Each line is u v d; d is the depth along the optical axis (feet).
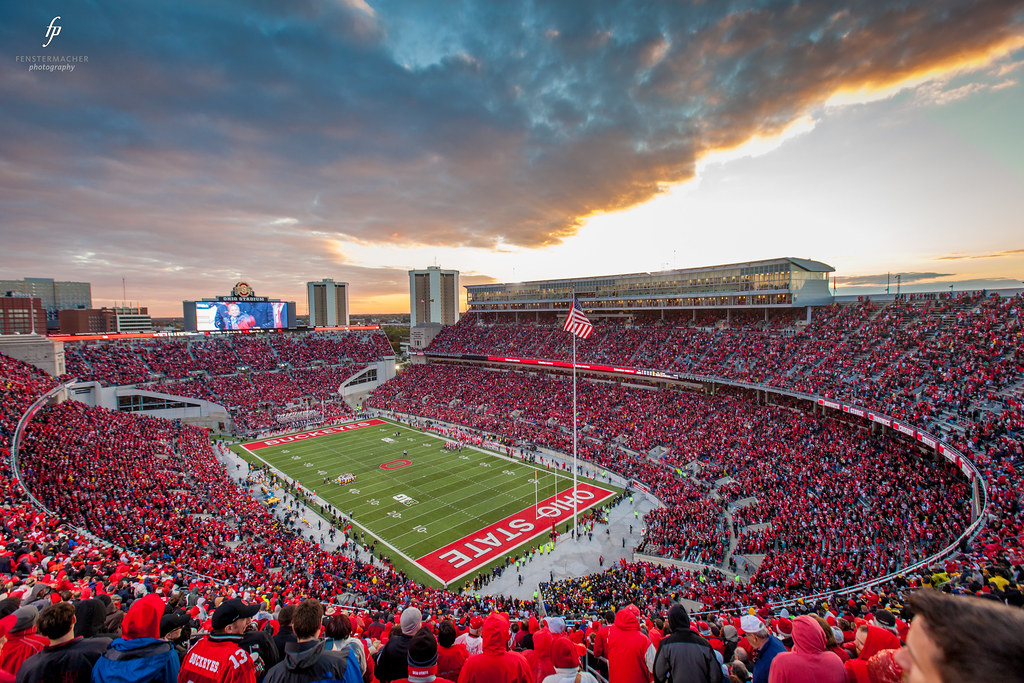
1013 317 152.87
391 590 109.19
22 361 198.18
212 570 100.78
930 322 174.81
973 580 59.16
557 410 250.78
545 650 31.35
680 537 129.59
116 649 20.94
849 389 163.53
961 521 98.32
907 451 140.46
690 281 264.11
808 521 118.32
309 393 312.50
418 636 23.90
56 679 20.65
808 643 20.67
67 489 122.42
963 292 177.06
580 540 141.59
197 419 267.80
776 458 157.48
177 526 121.49
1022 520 80.07
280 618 29.66
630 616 28.37
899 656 9.98
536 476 192.34
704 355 232.32
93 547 86.07
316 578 110.93
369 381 359.66
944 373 148.56
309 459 214.90
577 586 111.04
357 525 151.84
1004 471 97.35
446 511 161.48
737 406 204.03
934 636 8.34
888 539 99.76
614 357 266.98
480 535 145.38
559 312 341.00
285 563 117.91
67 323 647.15
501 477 191.72
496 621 25.02
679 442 190.29
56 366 221.87
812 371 185.26
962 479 119.34
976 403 130.72
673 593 96.99
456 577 123.85
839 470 139.03
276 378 315.58
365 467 204.13
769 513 129.59
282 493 176.24
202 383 283.79
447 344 366.22
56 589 42.52
